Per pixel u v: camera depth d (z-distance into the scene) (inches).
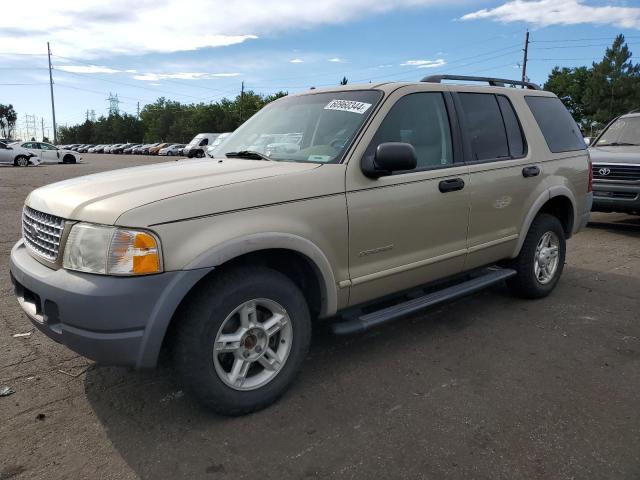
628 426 113.1
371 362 144.3
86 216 102.9
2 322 170.6
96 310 97.5
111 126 4655.5
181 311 107.2
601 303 193.6
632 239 316.5
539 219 189.0
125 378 134.1
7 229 333.1
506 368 140.9
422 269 147.3
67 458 102.7
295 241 115.8
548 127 196.4
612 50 2306.8
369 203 130.8
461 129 159.6
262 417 116.8
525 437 109.1
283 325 119.9
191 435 110.0
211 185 110.6
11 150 1114.7
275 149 146.9
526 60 1943.9
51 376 135.2
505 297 199.8
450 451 104.5
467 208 156.6
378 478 96.7
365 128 134.9
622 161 318.3
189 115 3905.0
